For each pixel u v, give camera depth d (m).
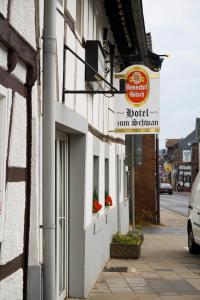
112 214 14.49
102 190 12.23
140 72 12.49
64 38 7.86
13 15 5.08
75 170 9.20
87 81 9.70
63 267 8.77
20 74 5.44
